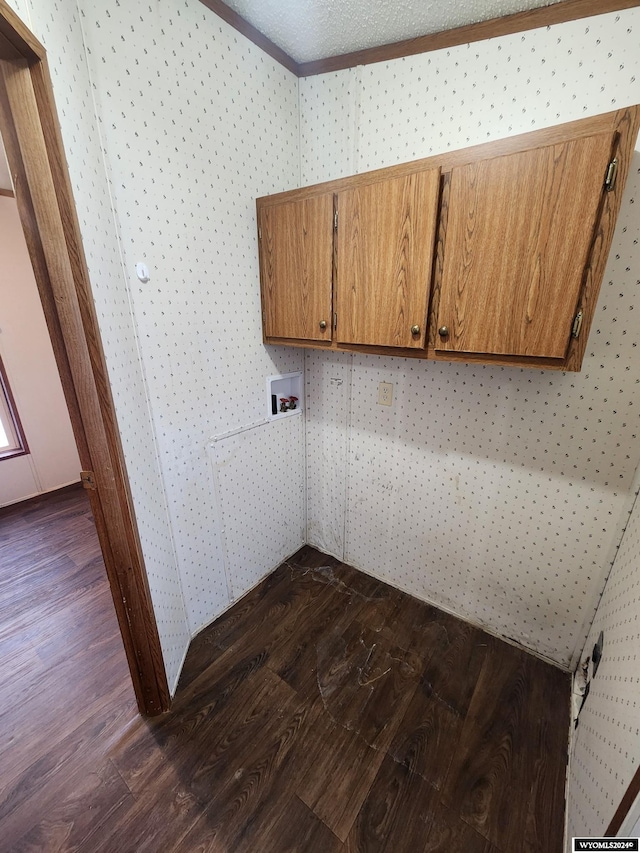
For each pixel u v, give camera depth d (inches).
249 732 52.5
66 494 123.8
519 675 60.9
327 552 92.4
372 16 49.2
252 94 56.9
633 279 44.3
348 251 52.6
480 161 40.5
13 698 57.4
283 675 60.9
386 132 57.9
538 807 44.4
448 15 47.0
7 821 43.3
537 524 59.2
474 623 70.8
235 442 68.8
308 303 59.7
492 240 41.9
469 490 64.7
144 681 52.4
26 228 34.1
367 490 78.8
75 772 47.8
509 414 57.4
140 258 47.4
